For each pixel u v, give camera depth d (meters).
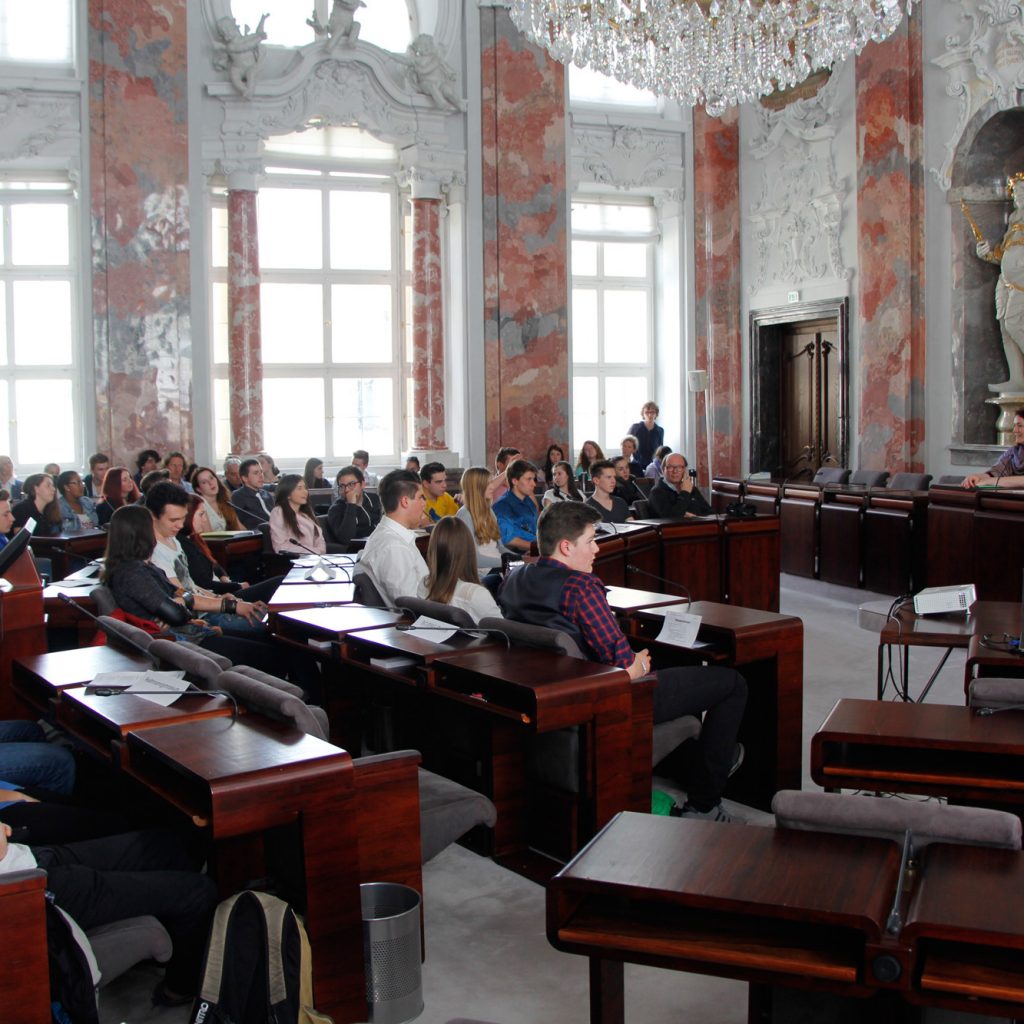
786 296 12.98
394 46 12.79
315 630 4.30
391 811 2.96
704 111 13.48
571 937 2.07
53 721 3.47
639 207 14.38
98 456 10.32
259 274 12.09
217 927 2.45
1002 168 10.77
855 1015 2.18
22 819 3.07
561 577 3.83
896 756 3.08
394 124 12.23
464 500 6.77
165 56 11.43
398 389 13.58
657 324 14.60
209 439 11.88
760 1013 2.26
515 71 12.62
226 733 2.87
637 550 7.51
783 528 10.17
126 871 2.77
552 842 3.78
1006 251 10.59
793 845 2.15
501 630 3.82
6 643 4.12
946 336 11.05
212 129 11.73
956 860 2.05
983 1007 1.80
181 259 11.60
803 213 12.64
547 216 12.79
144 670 3.64
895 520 8.70
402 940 2.80
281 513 7.91
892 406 11.52
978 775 2.88
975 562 7.49
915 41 11.05
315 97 11.91
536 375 12.84
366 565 5.18
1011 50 10.16
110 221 11.34
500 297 12.69
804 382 13.32
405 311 13.55
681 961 2.00
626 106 13.63
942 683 6.41
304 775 2.62
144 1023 2.78
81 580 5.80
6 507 5.37
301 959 2.47
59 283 12.21
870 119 11.54
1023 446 7.99
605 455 14.56
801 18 7.61
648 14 7.73
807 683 6.50
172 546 5.48
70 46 11.57
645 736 3.62
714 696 4.02
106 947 2.49
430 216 12.48
